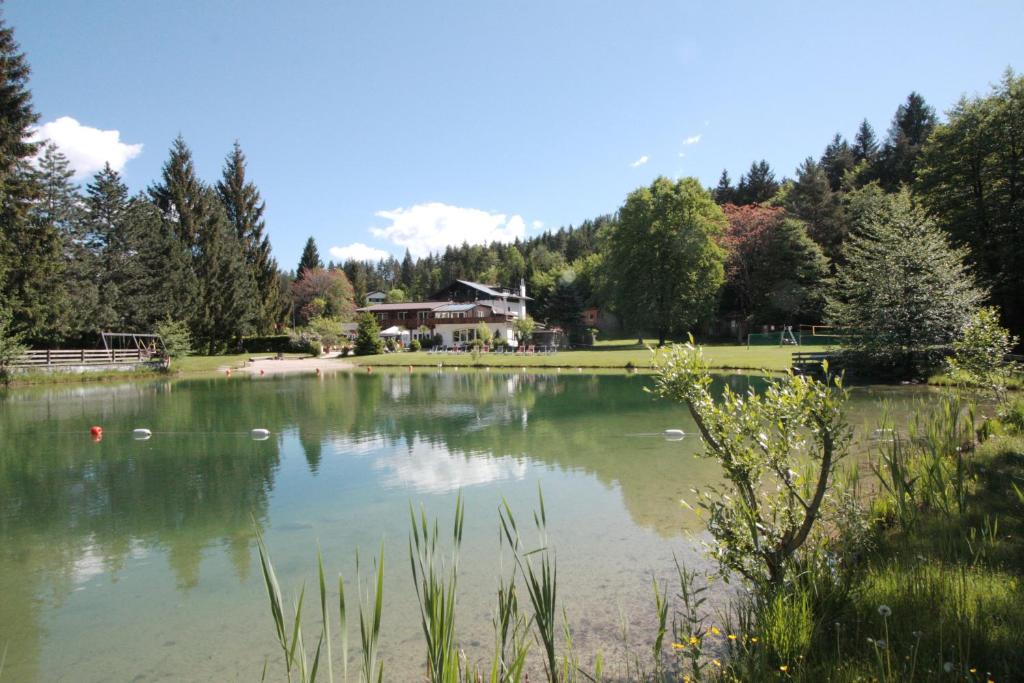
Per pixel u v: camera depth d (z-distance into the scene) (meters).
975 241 26.16
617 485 8.91
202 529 7.51
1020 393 11.16
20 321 30.36
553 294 63.62
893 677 2.67
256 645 4.59
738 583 5.31
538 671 3.93
